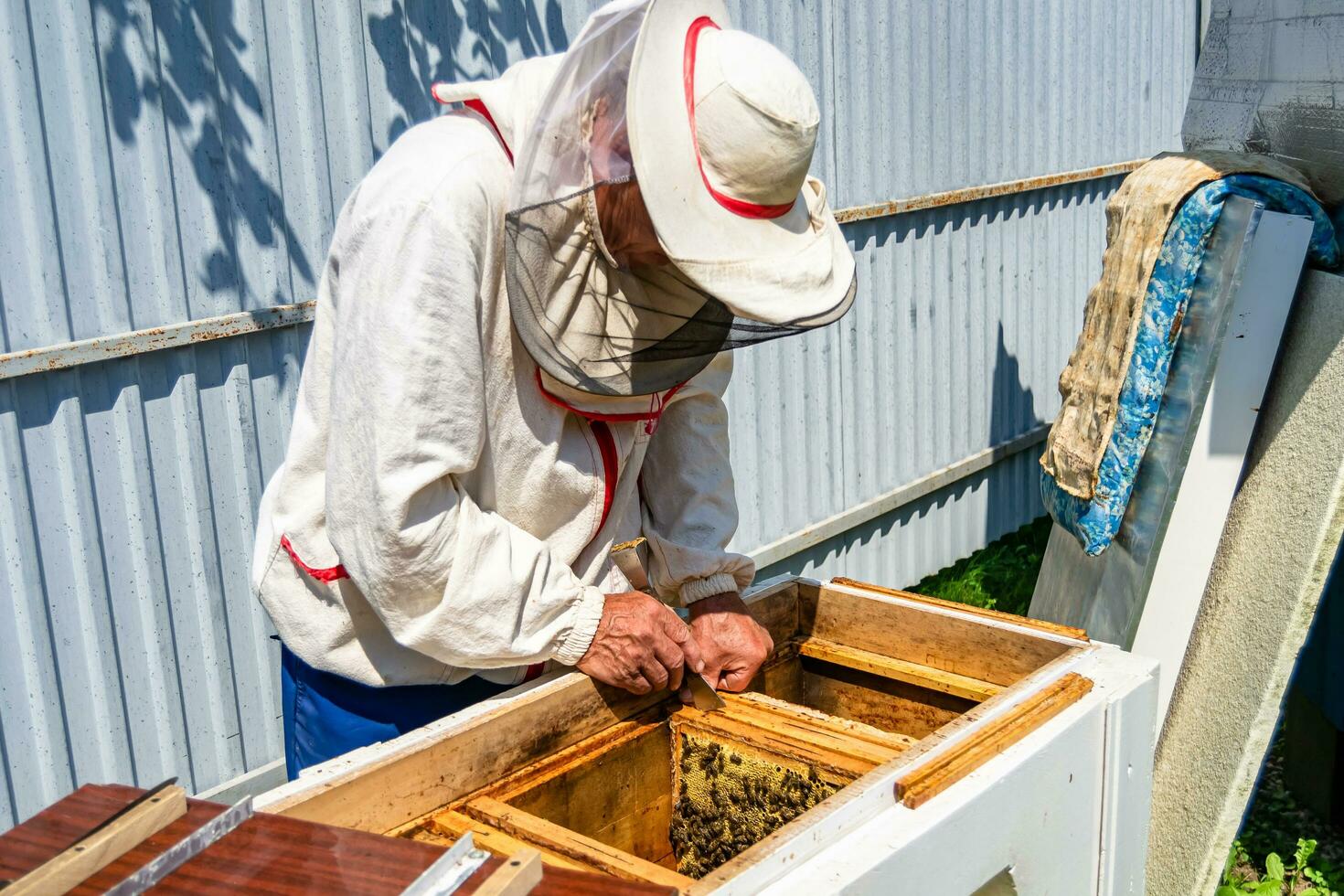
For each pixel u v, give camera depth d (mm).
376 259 1505
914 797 1457
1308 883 3023
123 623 2824
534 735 1722
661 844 1931
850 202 4512
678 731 1887
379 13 3066
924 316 5016
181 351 2848
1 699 2633
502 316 1619
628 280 1574
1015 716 1656
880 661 2113
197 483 2920
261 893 1100
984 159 5164
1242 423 2959
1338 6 2848
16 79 2486
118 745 2846
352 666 1770
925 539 5305
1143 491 3141
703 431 2105
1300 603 2510
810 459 4559
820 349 4504
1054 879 1725
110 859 1150
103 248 2664
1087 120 5801
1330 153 2887
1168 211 3074
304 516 1741
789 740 1776
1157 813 2844
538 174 1499
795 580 2256
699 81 1500
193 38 2742
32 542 2646
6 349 2543
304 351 3105
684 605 2047
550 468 1729
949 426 5289
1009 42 5184
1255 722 2537
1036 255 5660
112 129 2643
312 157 3008
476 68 3314
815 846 1359
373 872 1119
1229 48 3713
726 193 1524
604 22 1552
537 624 1692
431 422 1508
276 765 3166
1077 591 3578
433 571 1561
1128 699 1786
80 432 2695
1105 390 3244
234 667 3064
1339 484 2488
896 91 4617
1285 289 2865
